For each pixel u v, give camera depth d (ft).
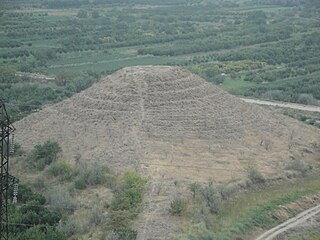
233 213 314.14
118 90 410.11
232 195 330.75
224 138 385.70
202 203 310.04
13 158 375.25
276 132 410.93
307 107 555.28
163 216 298.56
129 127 382.42
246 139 391.04
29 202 311.47
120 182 331.98
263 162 370.12
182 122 389.39
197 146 374.02
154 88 408.46
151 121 386.32
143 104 398.01
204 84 424.87
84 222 294.25
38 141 391.45
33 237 273.54
